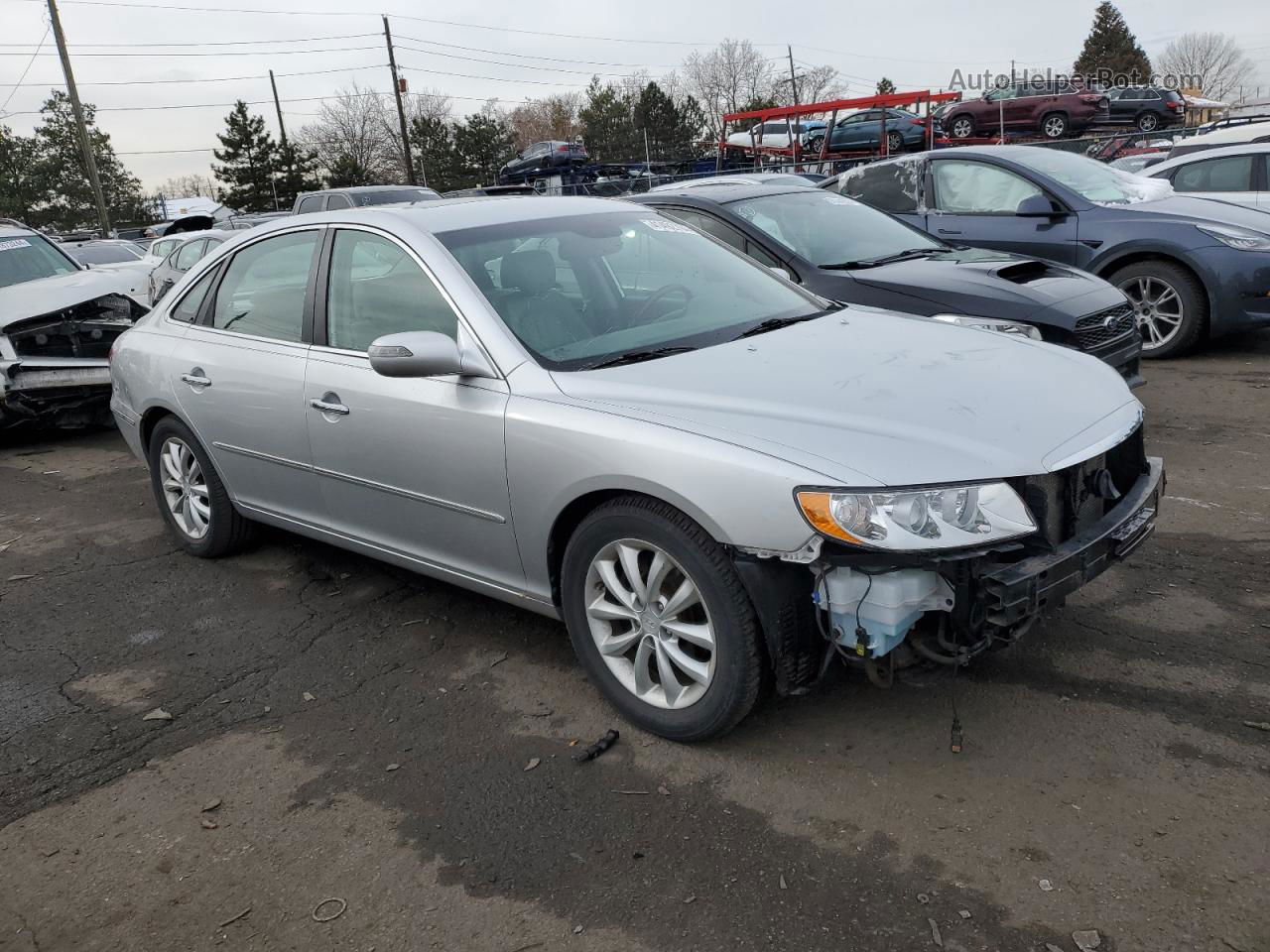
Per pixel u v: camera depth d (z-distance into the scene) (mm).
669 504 2943
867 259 6281
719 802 2850
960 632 2691
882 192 8898
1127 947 2209
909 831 2654
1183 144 15211
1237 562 4129
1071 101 24781
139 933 2529
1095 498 3045
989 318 5555
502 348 3412
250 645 4129
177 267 13531
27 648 4254
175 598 4676
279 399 4180
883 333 3725
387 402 3689
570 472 3121
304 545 5234
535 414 3223
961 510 2637
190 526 5156
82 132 37312
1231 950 2176
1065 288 5820
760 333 3688
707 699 2986
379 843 2801
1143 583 3992
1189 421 6285
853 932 2326
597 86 73750
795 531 2658
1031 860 2506
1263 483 5062
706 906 2451
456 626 4156
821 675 2881
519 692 3576
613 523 3072
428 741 3307
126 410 5230
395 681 3729
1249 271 7500
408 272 3746
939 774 2881
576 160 30938
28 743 3473
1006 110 25547
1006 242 8234
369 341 3861
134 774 3244
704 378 3193
